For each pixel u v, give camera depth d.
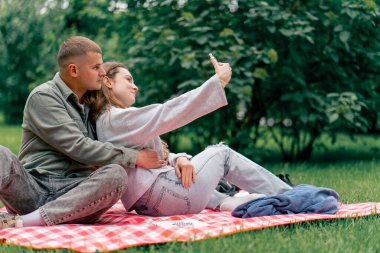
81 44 3.12
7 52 11.45
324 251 2.41
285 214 3.13
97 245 2.50
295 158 7.17
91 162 3.03
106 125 3.15
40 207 2.92
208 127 6.78
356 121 6.38
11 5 9.53
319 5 6.38
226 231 2.65
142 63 6.25
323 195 3.24
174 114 2.99
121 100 3.29
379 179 5.13
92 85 3.15
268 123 7.10
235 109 6.61
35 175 3.08
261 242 2.50
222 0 6.14
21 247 2.54
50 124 3.04
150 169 3.16
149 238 2.60
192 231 2.66
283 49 6.39
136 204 3.22
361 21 6.19
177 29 6.33
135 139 3.10
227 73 3.02
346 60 6.53
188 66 5.77
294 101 6.39
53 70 7.08
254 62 6.00
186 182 3.16
